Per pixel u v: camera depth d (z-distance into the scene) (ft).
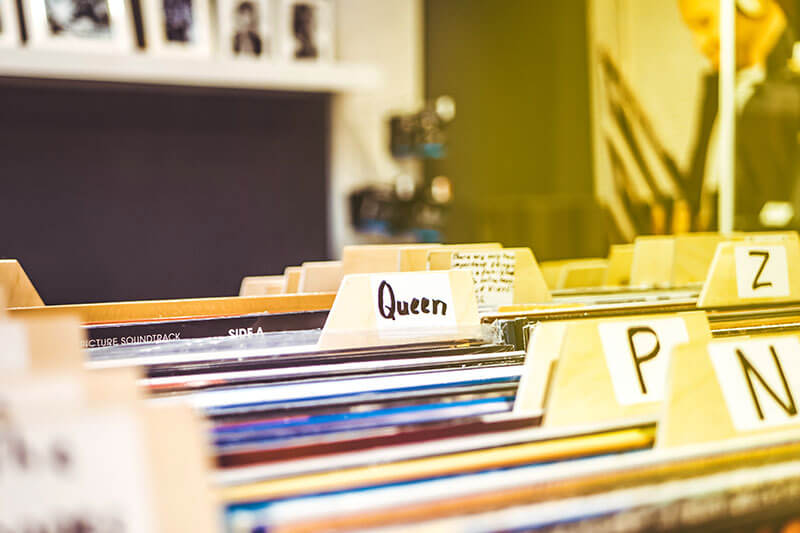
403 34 19.56
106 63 14.80
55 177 16.70
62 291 16.99
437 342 2.58
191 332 2.83
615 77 13.14
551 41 14.67
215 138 17.92
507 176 16.37
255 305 3.02
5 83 15.30
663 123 12.16
